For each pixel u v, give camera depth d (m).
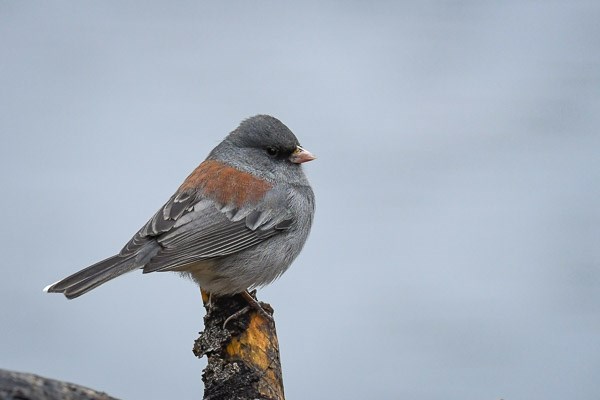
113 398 5.75
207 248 10.54
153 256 10.19
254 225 10.95
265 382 8.80
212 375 8.91
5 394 5.33
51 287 9.44
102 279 9.70
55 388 5.57
